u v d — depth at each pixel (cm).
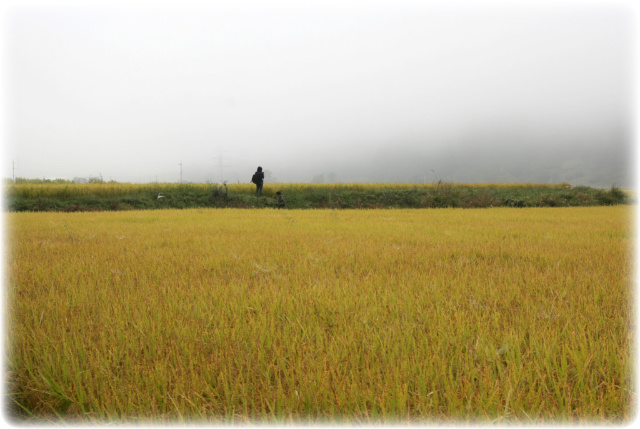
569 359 246
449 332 279
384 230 977
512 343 257
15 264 518
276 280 455
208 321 317
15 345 260
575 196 3111
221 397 208
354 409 195
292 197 2950
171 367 227
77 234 893
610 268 498
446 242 766
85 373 227
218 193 2720
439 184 2927
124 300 359
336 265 549
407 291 390
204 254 632
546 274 464
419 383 210
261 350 249
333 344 258
